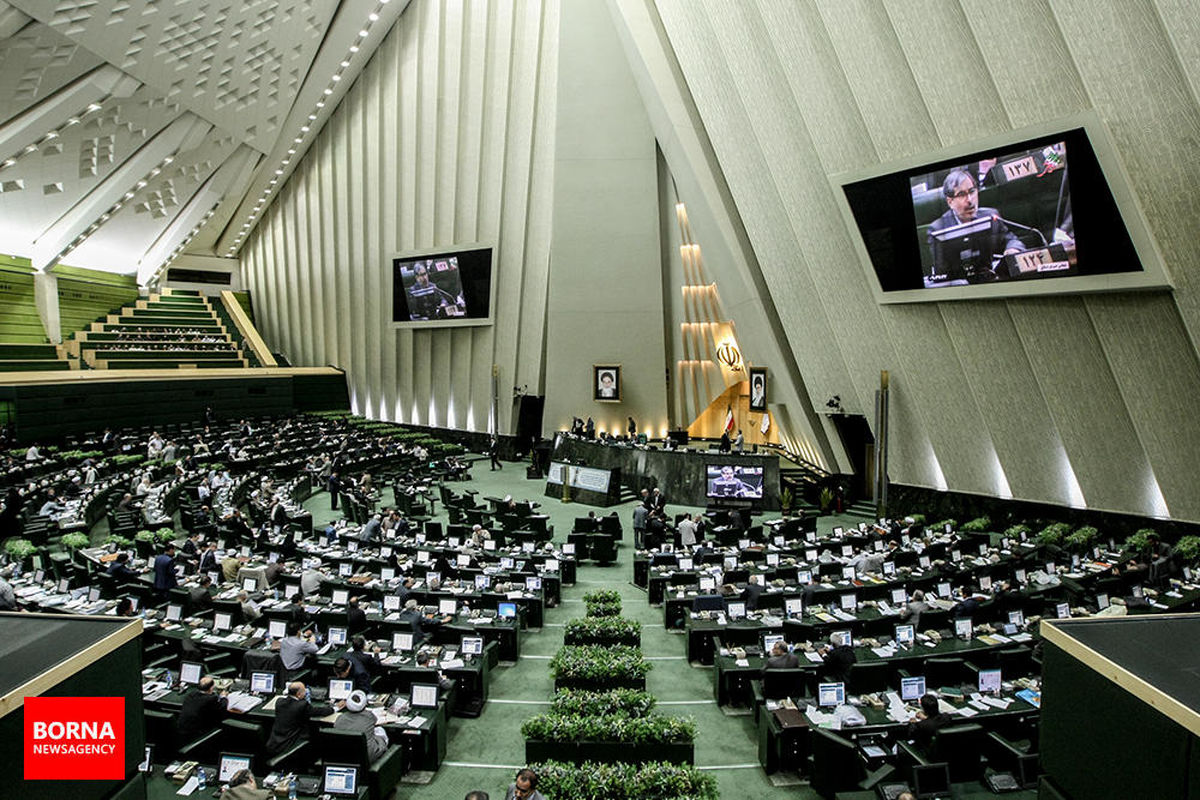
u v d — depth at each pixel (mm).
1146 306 14320
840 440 22375
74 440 28578
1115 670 2809
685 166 22734
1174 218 13062
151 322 40438
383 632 11078
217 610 11570
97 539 18125
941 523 18125
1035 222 14609
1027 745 7988
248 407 36719
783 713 8219
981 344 17188
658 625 13148
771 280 21188
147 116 25984
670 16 20078
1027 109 14156
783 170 19078
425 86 31234
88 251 35312
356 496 21188
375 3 28812
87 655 3121
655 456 24000
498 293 31891
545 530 18344
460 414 34969
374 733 7723
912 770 6922
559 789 6672
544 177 29453
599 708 8117
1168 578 12836
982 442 18453
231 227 42875
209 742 7723
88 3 19078
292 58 28422
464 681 9789
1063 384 16203
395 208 34188
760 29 17922
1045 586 13000
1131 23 12250
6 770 2713
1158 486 15766
